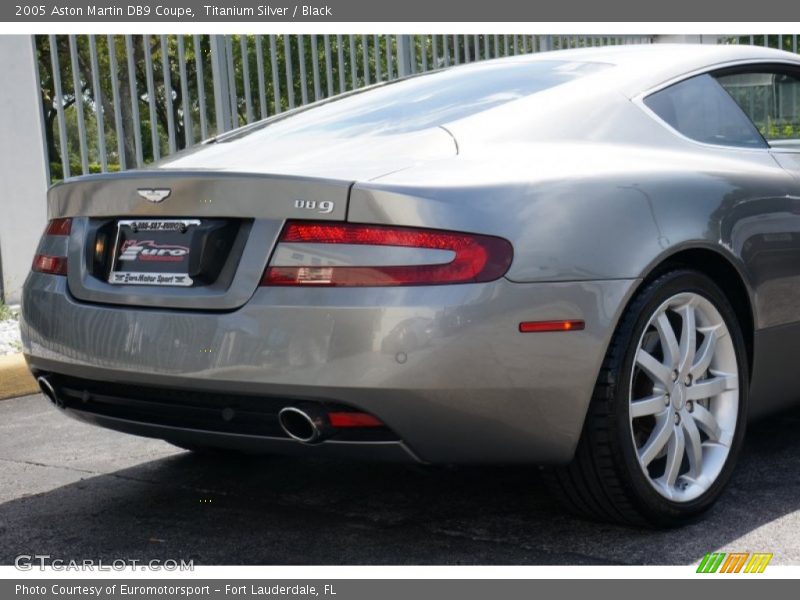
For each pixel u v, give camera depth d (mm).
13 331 6215
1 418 4699
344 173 2539
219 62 7707
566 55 3436
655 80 3174
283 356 2438
